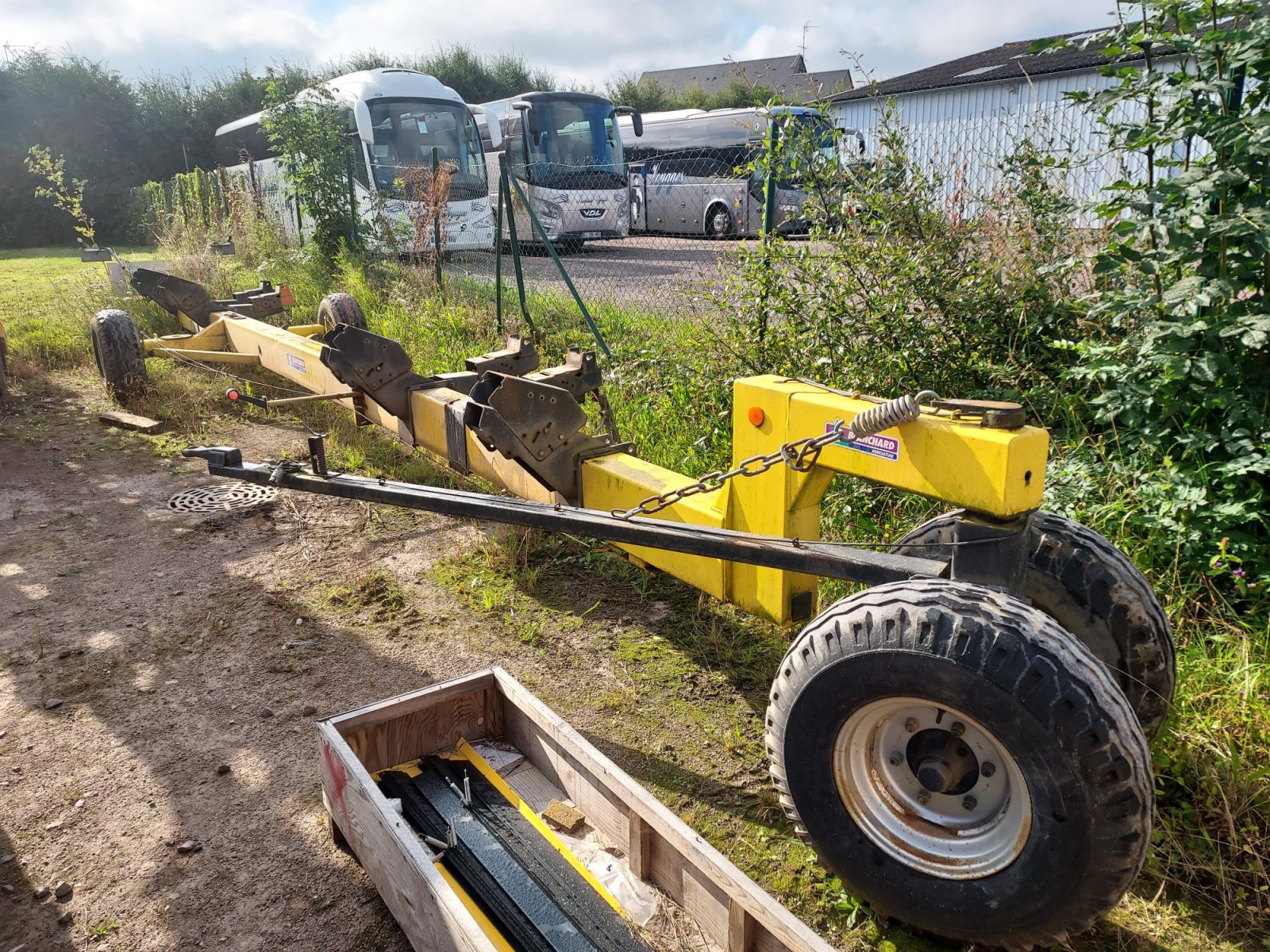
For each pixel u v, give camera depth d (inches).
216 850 110.4
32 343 374.0
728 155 793.6
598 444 157.5
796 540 109.1
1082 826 79.7
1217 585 150.1
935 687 85.7
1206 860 106.0
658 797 120.4
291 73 1139.3
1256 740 117.9
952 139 322.0
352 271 474.9
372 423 218.1
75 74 1157.7
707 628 162.2
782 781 100.1
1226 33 152.8
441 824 109.0
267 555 194.1
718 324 260.8
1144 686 108.8
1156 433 165.6
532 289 447.5
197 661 152.6
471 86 1569.9
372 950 96.2
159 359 349.1
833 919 100.8
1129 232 163.5
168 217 742.5
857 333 219.9
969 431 95.2
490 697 126.4
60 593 176.6
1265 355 162.4
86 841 112.0
